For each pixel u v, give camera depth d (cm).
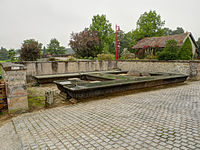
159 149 234
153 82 727
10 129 333
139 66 1321
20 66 428
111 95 612
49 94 502
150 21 3170
